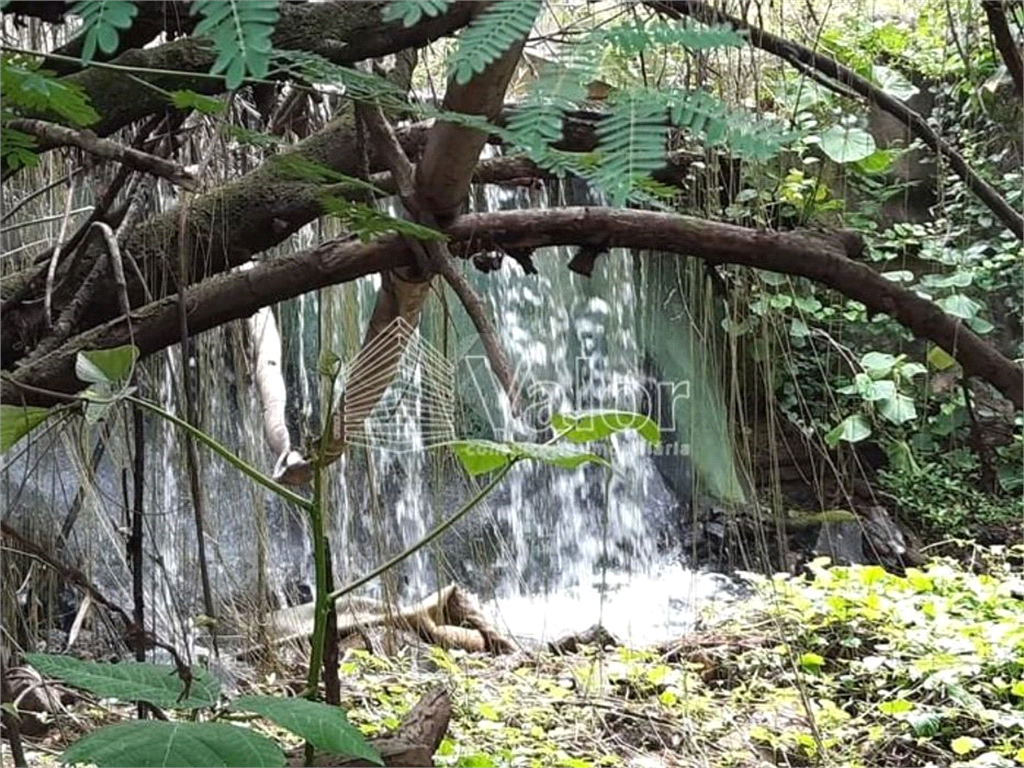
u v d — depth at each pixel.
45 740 2.11
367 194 1.56
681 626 4.37
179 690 0.93
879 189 5.15
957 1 3.28
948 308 4.18
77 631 2.61
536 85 0.60
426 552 4.34
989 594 4.13
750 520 5.01
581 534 5.25
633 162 0.56
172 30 1.35
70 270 1.88
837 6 4.11
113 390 1.28
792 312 3.77
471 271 4.50
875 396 4.59
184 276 1.62
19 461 2.85
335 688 1.28
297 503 1.01
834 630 3.81
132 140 1.94
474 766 2.62
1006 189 4.77
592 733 3.16
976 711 3.17
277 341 2.83
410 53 1.83
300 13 1.46
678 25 0.64
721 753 3.06
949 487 5.48
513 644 3.99
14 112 0.95
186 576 3.14
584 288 5.12
